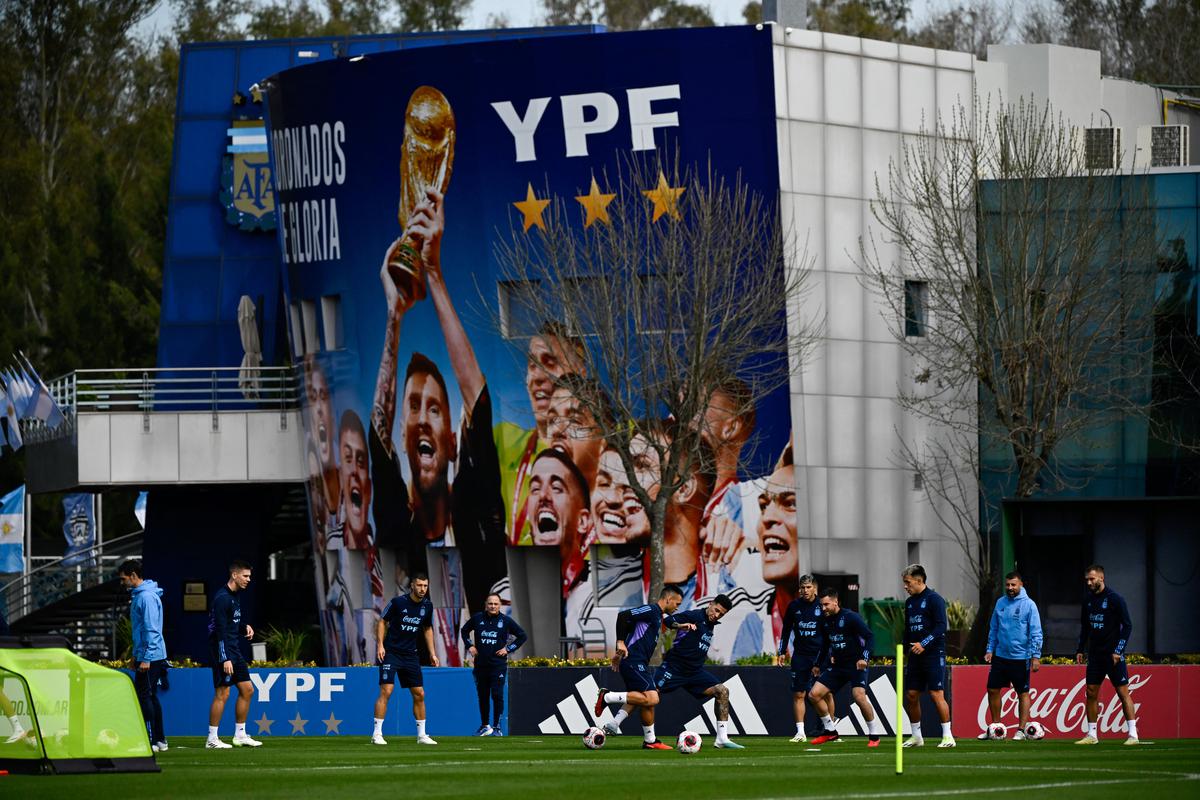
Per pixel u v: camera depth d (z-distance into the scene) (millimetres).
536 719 36219
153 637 30125
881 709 35031
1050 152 52969
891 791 20578
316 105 55344
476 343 52375
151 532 64938
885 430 53625
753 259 50312
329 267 56094
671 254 49188
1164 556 45562
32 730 23188
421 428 53656
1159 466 55219
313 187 56188
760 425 50938
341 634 57688
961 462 55656
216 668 30375
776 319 50500
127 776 22938
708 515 50844
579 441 51156
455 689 36625
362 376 55438
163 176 89188
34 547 87250
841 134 52406
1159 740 34062
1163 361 54969
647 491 50906
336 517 57281
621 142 50562
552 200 51031
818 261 51844
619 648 29609
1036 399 50844
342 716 36562
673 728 35594
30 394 59625
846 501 52844
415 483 53969
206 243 67000
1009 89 58031
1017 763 25797
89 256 88312
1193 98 64062
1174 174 54938
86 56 104812
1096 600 31625
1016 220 51438
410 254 53375
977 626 48188
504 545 52531
